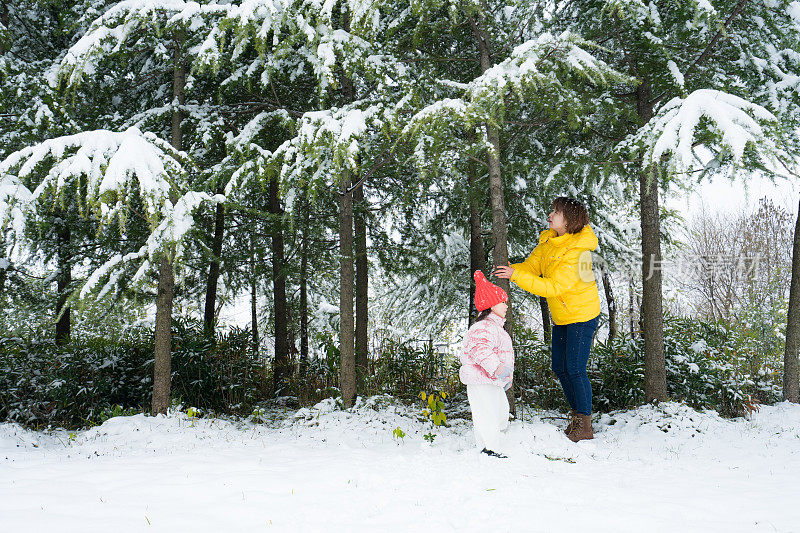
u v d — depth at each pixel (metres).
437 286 11.12
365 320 8.45
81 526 2.27
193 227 5.16
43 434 5.12
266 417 6.36
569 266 4.50
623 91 6.12
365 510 2.58
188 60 6.33
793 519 2.48
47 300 8.38
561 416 5.78
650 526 2.39
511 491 2.91
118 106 7.32
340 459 3.79
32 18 7.86
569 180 6.36
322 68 5.20
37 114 5.61
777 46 5.49
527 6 5.56
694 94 4.31
